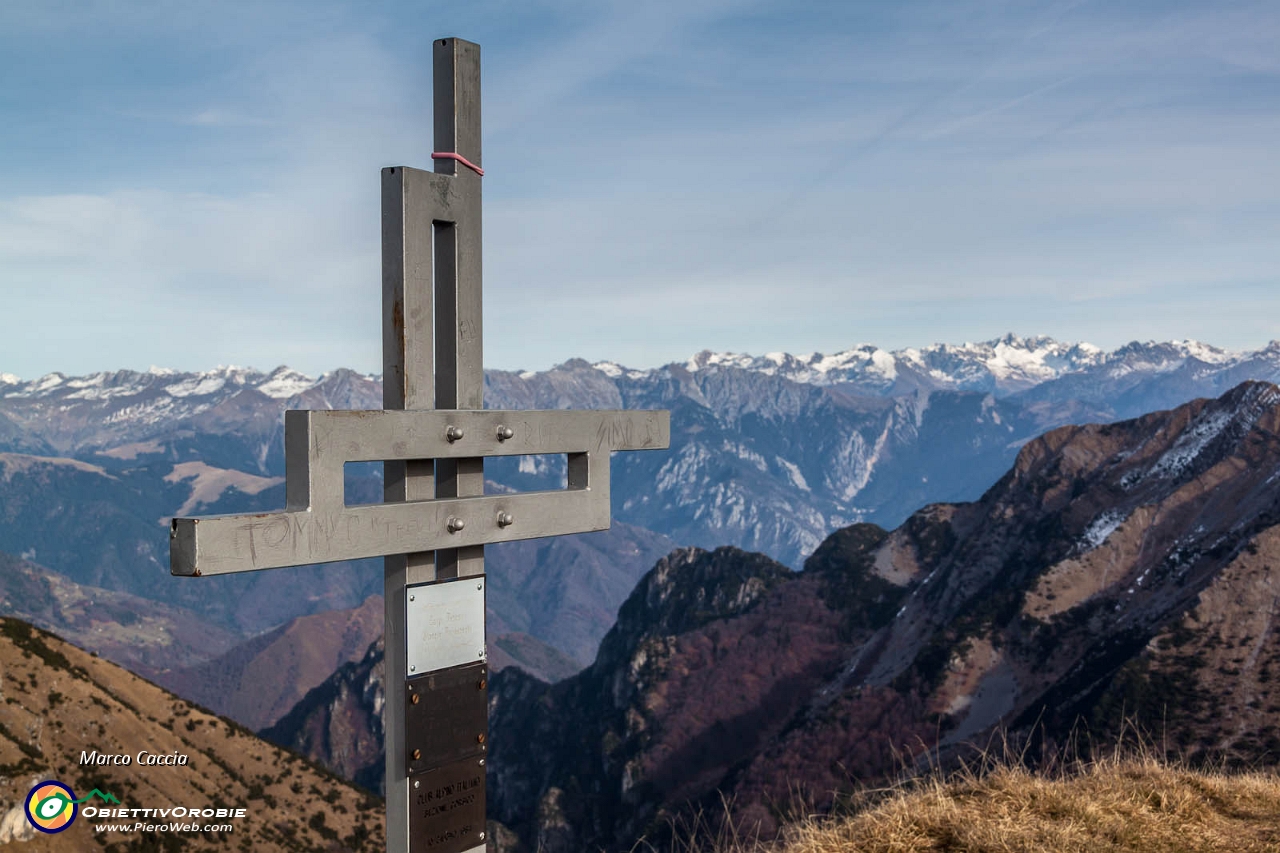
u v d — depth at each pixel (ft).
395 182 17.20
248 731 299.58
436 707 18.01
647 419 21.30
